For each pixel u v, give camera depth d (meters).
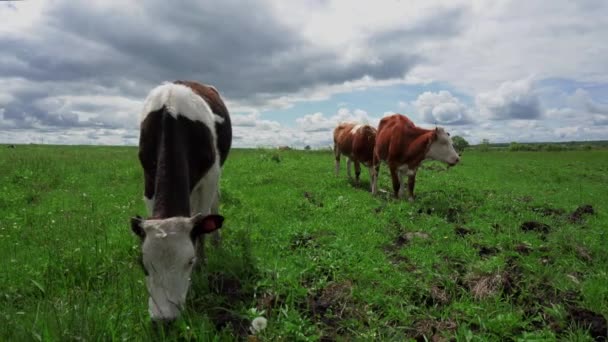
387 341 3.95
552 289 5.06
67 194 10.10
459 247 6.51
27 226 7.30
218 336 3.68
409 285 5.08
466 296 4.84
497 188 13.30
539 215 9.25
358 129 12.56
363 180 14.38
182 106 5.18
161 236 3.87
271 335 3.89
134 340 3.66
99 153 23.88
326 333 4.12
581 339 3.84
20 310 4.27
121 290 4.68
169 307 3.80
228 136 6.61
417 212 9.27
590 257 6.34
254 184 12.38
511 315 4.20
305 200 9.85
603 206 10.81
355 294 4.84
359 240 6.87
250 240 6.62
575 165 27.27
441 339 4.04
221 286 4.91
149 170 5.14
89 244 6.07
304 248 6.29
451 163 10.77
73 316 3.66
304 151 29.44
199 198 5.75
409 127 10.99
